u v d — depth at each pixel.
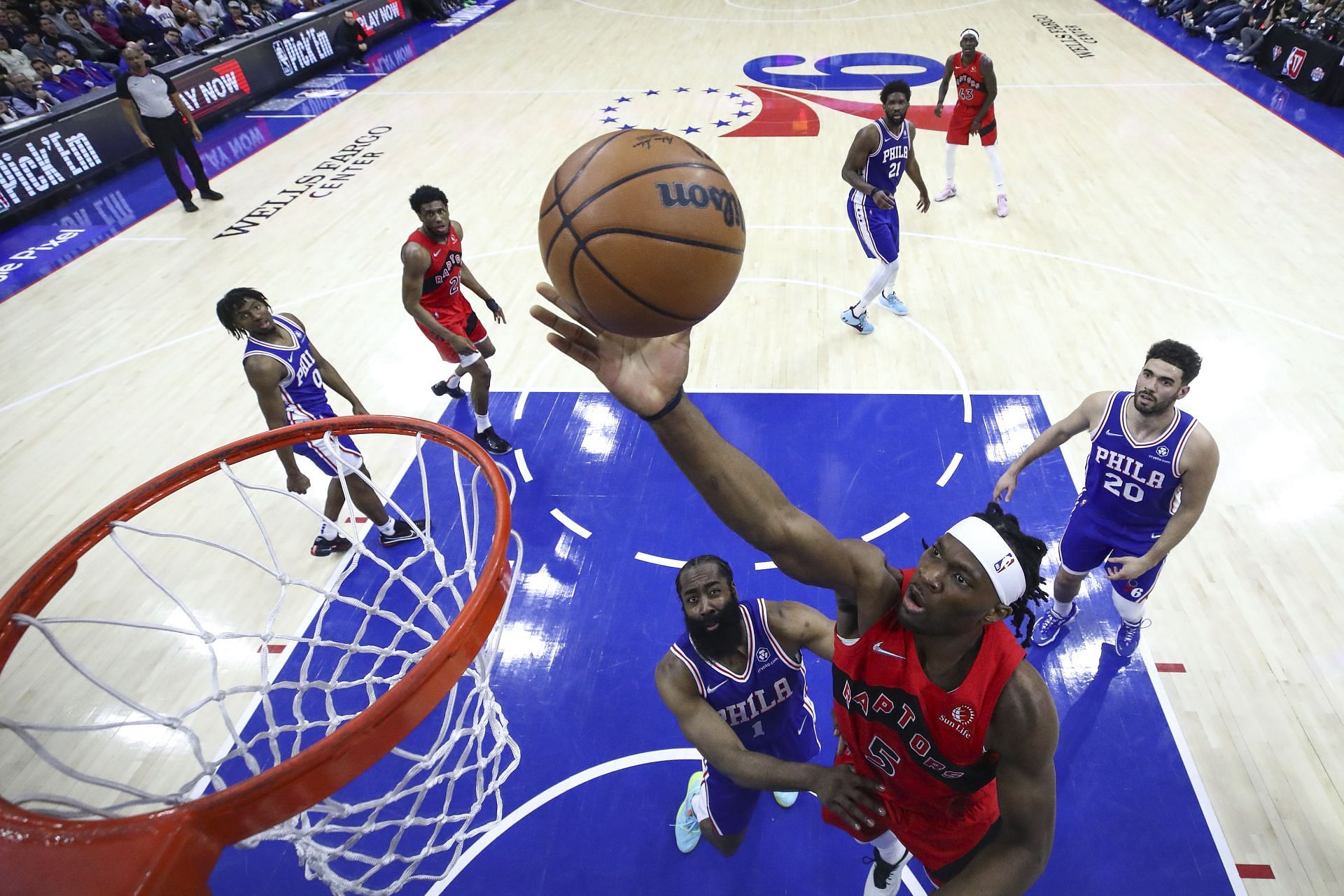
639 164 1.34
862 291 6.55
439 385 5.54
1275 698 3.55
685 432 1.37
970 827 2.11
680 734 3.55
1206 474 2.99
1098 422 3.24
